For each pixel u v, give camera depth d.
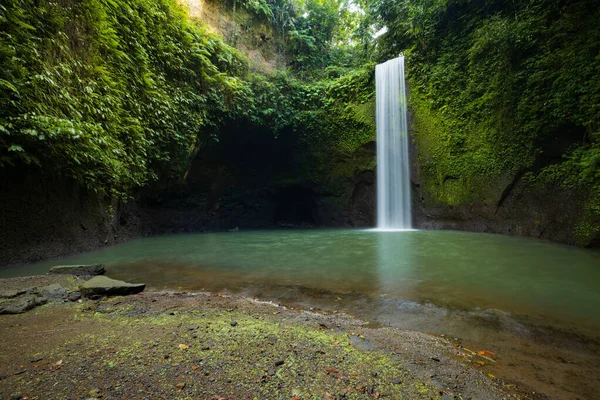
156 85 9.71
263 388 1.69
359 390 1.71
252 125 14.66
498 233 10.58
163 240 9.97
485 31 10.80
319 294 3.82
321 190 16.27
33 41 5.54
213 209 15.21
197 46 11.77
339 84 15.99
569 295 3.71
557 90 8.70
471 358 2.21
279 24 17.98
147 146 9.13
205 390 1.65
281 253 7.05
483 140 11.10
